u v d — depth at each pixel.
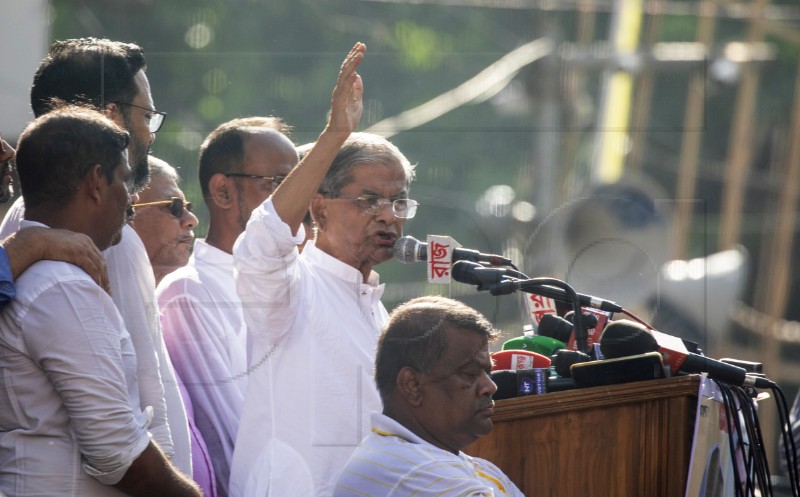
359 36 29.55
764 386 10.58
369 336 10.45
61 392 8.80
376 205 10.42
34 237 9.04
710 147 31.98
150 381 9.83
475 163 11.65
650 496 9.52
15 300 8.86
